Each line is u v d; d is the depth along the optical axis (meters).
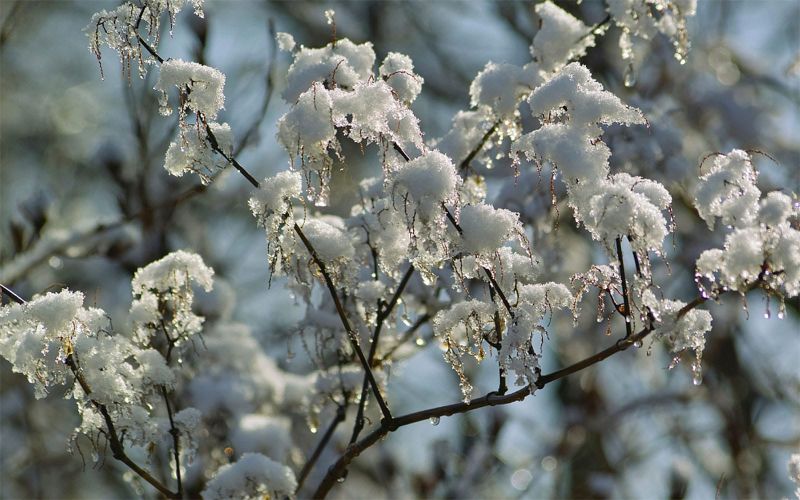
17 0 5.65
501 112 2.70
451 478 4.64
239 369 3.85
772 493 5.98
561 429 6.10
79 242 4.38
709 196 1.95
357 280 2.76
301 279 2.37
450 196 2.00
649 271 1.99
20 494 6.10
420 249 2.13
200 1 2.20
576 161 1.97
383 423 2.31
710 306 6.00
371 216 2.64
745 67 6.95
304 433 4.03
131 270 4.50
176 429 2.49
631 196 1.92
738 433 5.66
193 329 2.58
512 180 3.34
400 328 3.23
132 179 4.52
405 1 8.27
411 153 2.30
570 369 2.09
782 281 1.86
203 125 2.13
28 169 7.91
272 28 3.78
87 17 8.30
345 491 5.79
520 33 7.20
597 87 2.11
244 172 2.14
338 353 3.05
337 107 2.04
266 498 2.36
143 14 2.15
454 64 8.24
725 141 6.17
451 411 2.23
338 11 8.41
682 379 6.08
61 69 8.24
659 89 6.04
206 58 3.56
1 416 5.88
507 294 2.18
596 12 6.56
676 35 2.68
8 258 4.71
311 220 2.40
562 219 5.00
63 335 2.15
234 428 3.56
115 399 2.21
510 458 5.88
